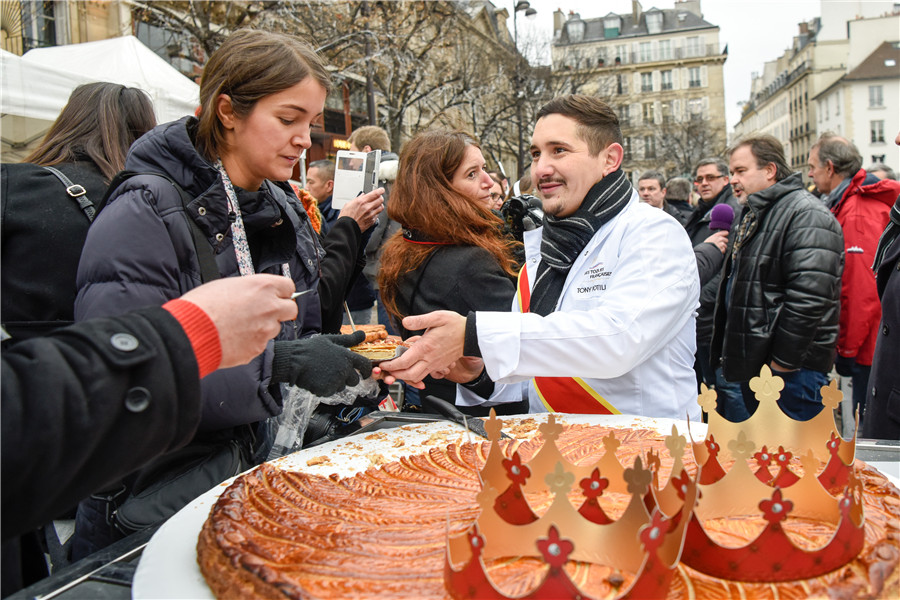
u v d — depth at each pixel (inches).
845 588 32.6
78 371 30.8
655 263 66.8
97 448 31.1
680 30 2524.6
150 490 54.2
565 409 75.7
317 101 62.3
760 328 134.6
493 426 41.1
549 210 76.9
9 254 72.6
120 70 228.2
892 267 109.6
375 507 45.4
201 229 59.3
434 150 93.0
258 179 64.9
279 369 54.9
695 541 35.2
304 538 39.6
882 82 2180.1
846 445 43.3
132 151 60.5
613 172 76.0
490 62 874.1
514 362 61.4
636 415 72.3
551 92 980.6
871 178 163.6
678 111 2522.1
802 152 2758.4
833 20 2581.2
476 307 89.7
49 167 77.4
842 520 34.6
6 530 30.0
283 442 65.2
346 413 78.5
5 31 235.6
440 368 62.6
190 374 33.5
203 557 38.2
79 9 417.1
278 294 39.4
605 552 35.4
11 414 28.8
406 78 674.2
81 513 57.1
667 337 68.6
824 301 127.9
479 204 94.0
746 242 137.6
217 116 61.4
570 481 35.8
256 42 60.4
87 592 37.0
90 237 55.1
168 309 35.2
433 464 55.8
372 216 103.7
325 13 544.1
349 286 102.5
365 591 33.1
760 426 51.2
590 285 72.7
